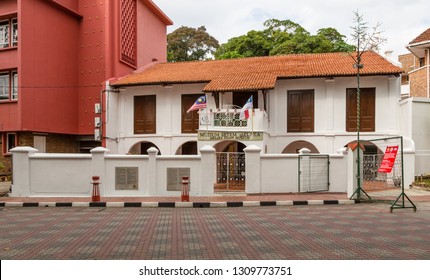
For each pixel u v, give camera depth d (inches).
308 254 274.8
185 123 954.7
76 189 652.1
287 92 913.5
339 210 500.1
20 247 301.9
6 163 922.1
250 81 868.0
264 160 667.4
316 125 894.4
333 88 887.7
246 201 569.6
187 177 588.4
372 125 870.4
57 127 979.3
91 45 1043.3
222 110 829.2
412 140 772.0
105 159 655.8
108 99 975.6
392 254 273.0
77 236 342.3
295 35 1434.5
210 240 323.0
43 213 496.4
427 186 692.7
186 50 1883.6
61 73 997.2
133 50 1128.2
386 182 646.5
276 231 358.9
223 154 674.2
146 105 987.3
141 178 653.3
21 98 880.3
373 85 872.9
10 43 927.0
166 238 331.9
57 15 987.9
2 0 909.8
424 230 358.0
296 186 666.2
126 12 1092.5
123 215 474.9
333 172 687.7
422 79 1051.9
